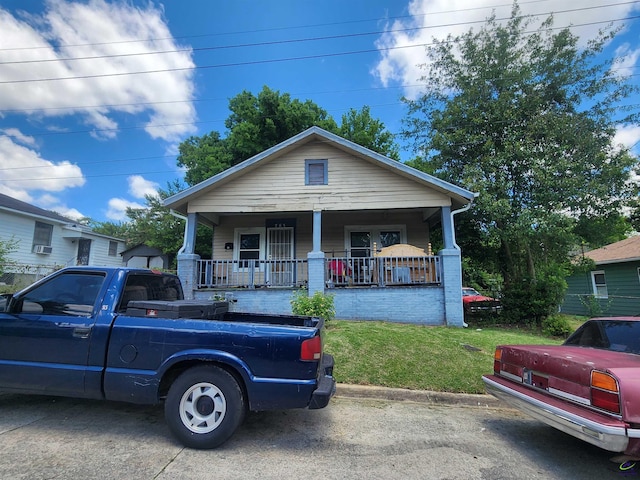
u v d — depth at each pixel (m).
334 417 4.14
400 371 5.45
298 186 9.96
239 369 3.19
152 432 3.48
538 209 10.12
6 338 3.56
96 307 3.56
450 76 12.41
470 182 10.63
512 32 11.58
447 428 3.92
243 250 12.13
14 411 3.93
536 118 10.93
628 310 15.22
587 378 2.95
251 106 17.00
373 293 9.09
